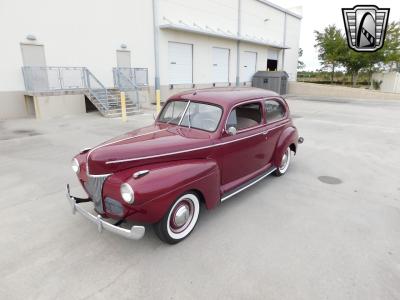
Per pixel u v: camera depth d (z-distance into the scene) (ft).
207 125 12.63
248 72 83.15
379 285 8.71
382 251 10.44
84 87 43.29
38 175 17.40
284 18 93.81
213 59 69.15
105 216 10.46
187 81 63.57
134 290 8.42
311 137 29.89
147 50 53.52
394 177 18.30
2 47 35.81
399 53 94.53
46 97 37.93
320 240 11.05
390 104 64.34
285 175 18.26
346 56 96.48
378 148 25.76
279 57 96.89
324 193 15.53
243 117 13.61
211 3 64.95
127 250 10.30
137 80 51.75
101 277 8.93
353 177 18.15
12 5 35.60
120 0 47.24
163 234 10.20
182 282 8.77
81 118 38.27
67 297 8.13
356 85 112.78
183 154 10.98
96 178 10.00
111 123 34.94
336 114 47.32
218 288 8.53
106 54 47.14
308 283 8.76
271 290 8.48
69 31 41.68
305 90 91.61
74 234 11.23
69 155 21.56
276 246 10.63
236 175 13.71
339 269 9.42
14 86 37.68
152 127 13.94
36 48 38.83
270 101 15.71
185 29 55.57
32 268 9.27
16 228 11.57
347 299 8.16
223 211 13.26
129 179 9.44
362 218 12.85
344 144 27.07
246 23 77.25
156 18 53.36
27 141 25.76
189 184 10.25
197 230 11.64
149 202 9.21
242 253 10.20
